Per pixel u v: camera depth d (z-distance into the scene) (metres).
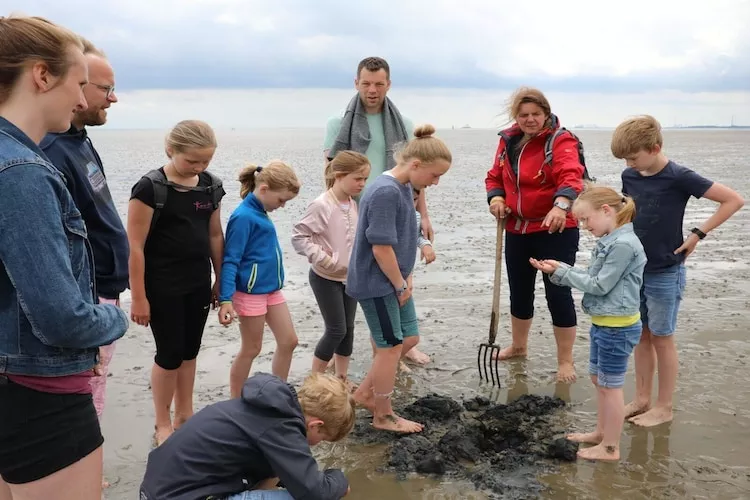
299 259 10.12
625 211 4.19
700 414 4.91
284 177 4.66
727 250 10.84
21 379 2.36
